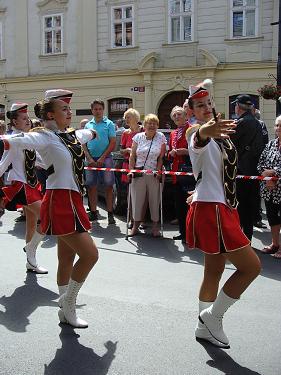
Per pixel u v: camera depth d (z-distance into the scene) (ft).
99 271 17.85
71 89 64.59
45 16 65.67
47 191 12.41
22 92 67.77
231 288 11.05
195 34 57.93
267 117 55.57
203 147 10.57
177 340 12.08
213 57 56.39
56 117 12.70
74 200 12.25
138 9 60.29
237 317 13.58
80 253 12.19
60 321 13.21
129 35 61.46
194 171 11.25
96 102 26.58
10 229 25.48
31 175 17.25
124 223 26.86
